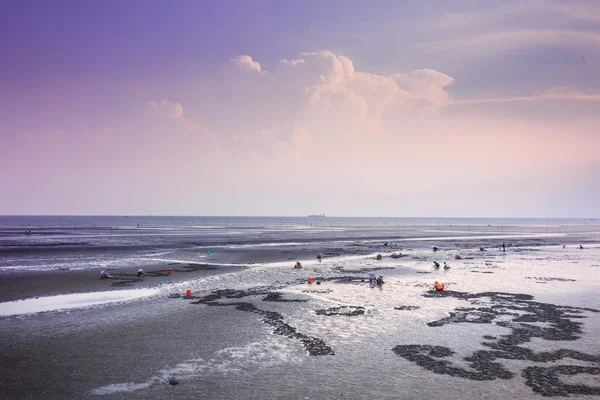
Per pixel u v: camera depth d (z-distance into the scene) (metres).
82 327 21.88
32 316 24.11
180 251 63.72
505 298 29.41
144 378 15.36
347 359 17.28
